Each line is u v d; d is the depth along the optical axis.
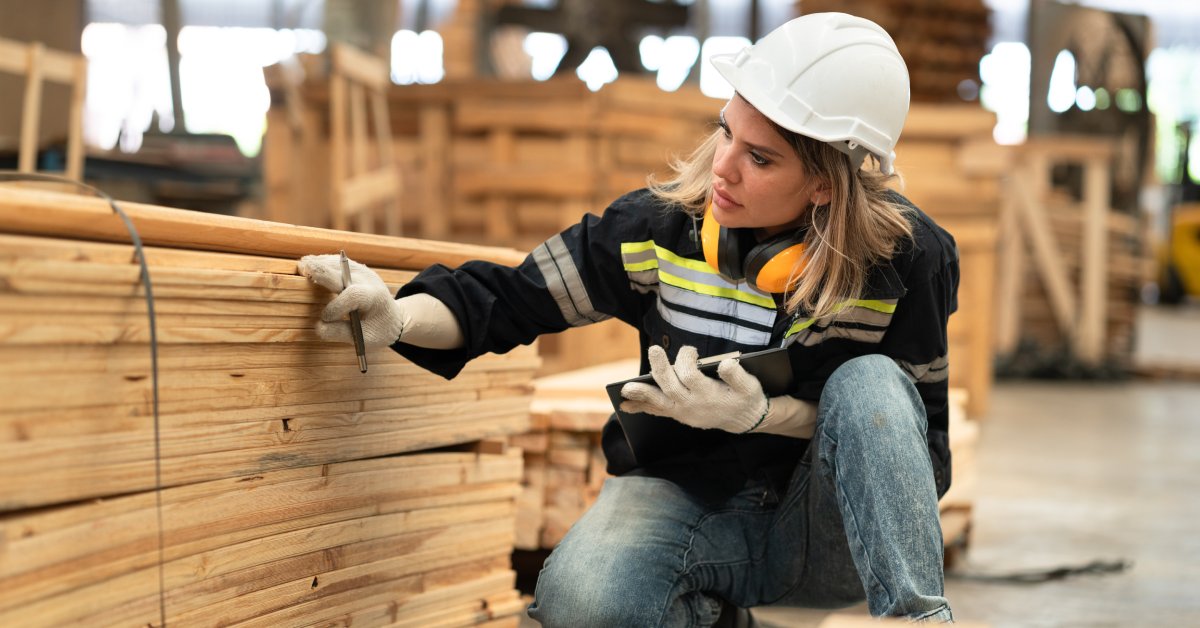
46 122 8.60
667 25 9.76
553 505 2.78
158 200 6.15
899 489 1.67
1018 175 9.73
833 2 7.36
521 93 5.66
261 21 13.93
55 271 1.34
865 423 1.70
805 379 1.88
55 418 1.38
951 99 7.62
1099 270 9.90
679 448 2.05
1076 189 11.23
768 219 1.78
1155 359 11.49
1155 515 4.32
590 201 5.62
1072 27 12.23
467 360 1.87
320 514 1.81
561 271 1.91
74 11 9.51
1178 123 20.23
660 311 1.94
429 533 2.05
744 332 1.87
